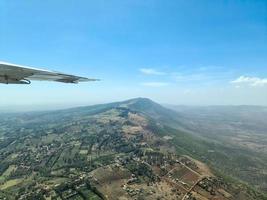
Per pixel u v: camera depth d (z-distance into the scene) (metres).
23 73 11.02
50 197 179.62
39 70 11.01
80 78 13.36
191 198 181.25
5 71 10.67
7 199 176.12
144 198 176.25
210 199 184.00
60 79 13.02
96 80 14.45
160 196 180.88
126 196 178.75
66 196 180.50
